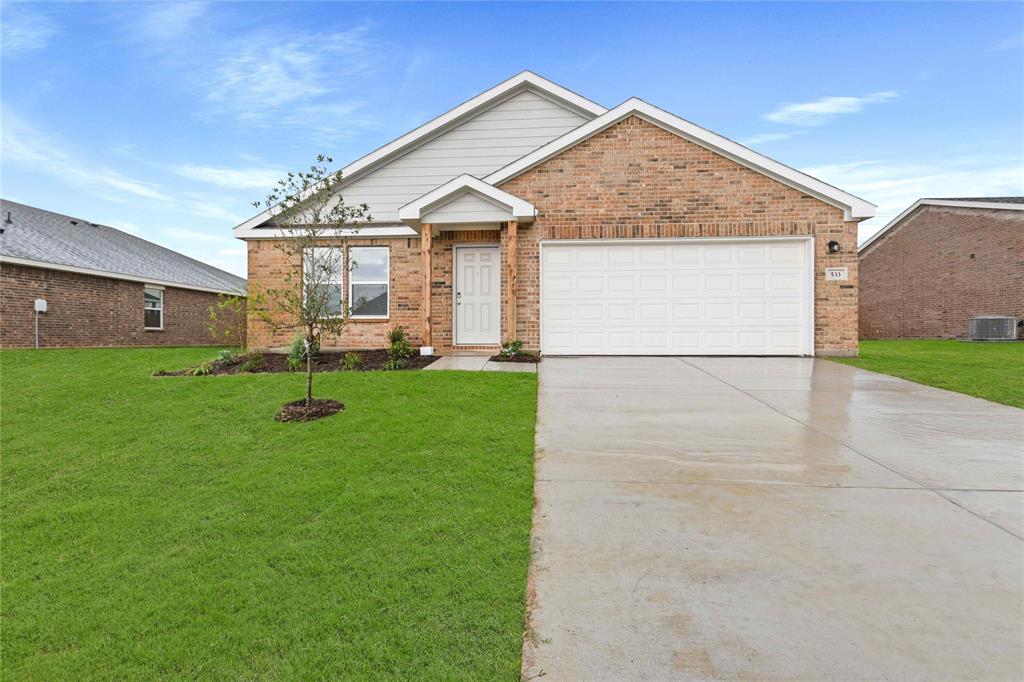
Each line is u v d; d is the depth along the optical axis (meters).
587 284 10.36
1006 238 17.16
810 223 10.00
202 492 3.83
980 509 3.27
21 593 2.70
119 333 17.11
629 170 10.24
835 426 5.20
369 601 2.46
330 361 9.66
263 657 2.14
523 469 4.06
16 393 6.82
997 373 8.22
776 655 1.99
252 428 5.27
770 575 2.54
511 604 2.38
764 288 10.14
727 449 4.50
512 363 9.02
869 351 12.02
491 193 9.80
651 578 2.54
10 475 4.27
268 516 3.40
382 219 12.57
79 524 3.44
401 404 6.00
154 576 2.79
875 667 1.91
